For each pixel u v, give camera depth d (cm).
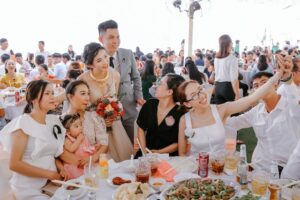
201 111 232
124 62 305
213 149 223
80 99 239
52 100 218
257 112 235
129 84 311
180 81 251
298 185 153
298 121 218
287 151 218
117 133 267
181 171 191
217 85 495
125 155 270
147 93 481
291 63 216
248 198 142
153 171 187
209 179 164
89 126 246
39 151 211
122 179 176
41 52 888
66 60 817
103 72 258
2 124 418
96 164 228
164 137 251
